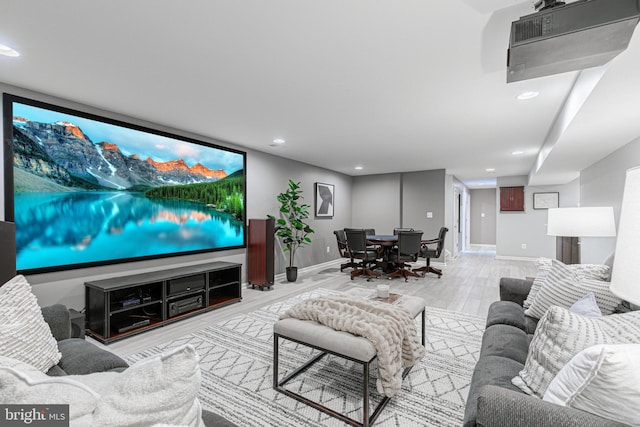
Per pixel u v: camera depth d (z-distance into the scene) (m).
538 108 2.87
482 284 4.98
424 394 1.94
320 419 1.71
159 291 3.15
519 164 5.92
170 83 2.40
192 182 3.81
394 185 7.27
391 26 1.67
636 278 0.60
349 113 3.08
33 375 0.62
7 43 1.82
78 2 1.46
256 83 2.39
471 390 1.23
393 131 3.71
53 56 1.98
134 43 1.84
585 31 1.25
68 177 2.72
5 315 1.26
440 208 6.73
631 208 0.64
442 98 2.67
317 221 6.44
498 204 7.71
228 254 4.37
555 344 1.09
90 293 2.81
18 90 2.44
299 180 5.85
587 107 2.18
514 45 1.38
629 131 2.73
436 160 5.60
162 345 2.63
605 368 0.77
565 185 7.06
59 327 1.66
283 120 3.31
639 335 1.02
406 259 5.41
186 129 3.65
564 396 0.89
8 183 2.39
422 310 2.47
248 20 1.62
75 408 0.56
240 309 3.63
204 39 1.80
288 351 2.54
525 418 0.86
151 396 0.58
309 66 2.12
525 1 1.45
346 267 6.11
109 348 2.58
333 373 2.20
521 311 2.23
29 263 2.50
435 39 1.79
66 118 2.71
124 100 2.74
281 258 5.46
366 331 1.74
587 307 1.54
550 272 2.18
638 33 1.30
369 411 1.76
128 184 3.16
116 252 3.06
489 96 2.61
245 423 1.67
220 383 2.06
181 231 3.67
